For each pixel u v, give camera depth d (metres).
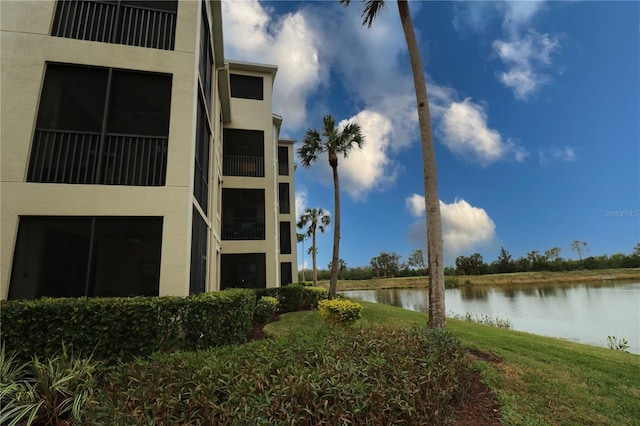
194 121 5.99
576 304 20.77
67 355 3.54
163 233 5.39
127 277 5.19
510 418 3.30
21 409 2.47
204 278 8.02
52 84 5.43
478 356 5.36
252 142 13.18
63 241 5.05
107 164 5.44
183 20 6.31
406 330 4.59
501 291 34.31
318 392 2.37
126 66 5.77
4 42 5.28
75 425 2.23
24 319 3.64
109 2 6.01
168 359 2.95
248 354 3.08
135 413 1.94
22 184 4.93
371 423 2.26
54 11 5.63
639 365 5.24
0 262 4.67
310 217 35.00
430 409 2.68
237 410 2.02
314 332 4.24
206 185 8.45
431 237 6.00
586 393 3.99
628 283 34.53
